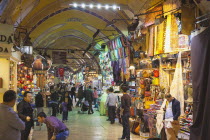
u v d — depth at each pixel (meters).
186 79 6.34
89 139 7.70
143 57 9.04
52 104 11.20
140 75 9.05
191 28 5.72
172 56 7.12
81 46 24.09
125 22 11.73
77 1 11.27
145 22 8.09
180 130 5.73
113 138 7.86
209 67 4.43
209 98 4.32
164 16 6.87
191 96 6.12
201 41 4.66
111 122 10.89
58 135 4.91
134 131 8.61
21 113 5.54
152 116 7.22
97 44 18.91
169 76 7.54
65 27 16.97
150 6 7.94
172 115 5.80
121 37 12.55
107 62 15.98
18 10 8.30
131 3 9.35
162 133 6.41
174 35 6.41
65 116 11.50
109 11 11.86
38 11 11.21
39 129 9.23
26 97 5.70
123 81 12.34
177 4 6.24
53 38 19.08
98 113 14.73
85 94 14.52
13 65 8.97
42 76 19.39
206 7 5.06
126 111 7.51
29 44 9.94
